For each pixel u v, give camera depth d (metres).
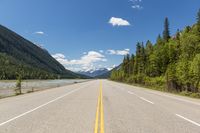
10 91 32.91
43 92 31.91
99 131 8.41
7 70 190.50
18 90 31.58
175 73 37.59
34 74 198.75
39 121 10.43
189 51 44.50
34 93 30.12
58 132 8.26
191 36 45.25
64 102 18.70
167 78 38.94
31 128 8.92
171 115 12.09
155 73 72.75
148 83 53.59
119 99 21.08
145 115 12.10
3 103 18.06
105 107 15.40
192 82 32.28
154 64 71.56
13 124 9.73
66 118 11.22
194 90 31.22
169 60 66.44
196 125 9.54
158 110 13.97
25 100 20.53
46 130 8.57
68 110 14.05
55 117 11.52
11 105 16.70
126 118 11.20
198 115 12.11
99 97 23.25
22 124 9.73
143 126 9.30
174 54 62.88
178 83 36.78
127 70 117.88
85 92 31.23
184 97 23.36
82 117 11.52
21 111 13.66
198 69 30.41
